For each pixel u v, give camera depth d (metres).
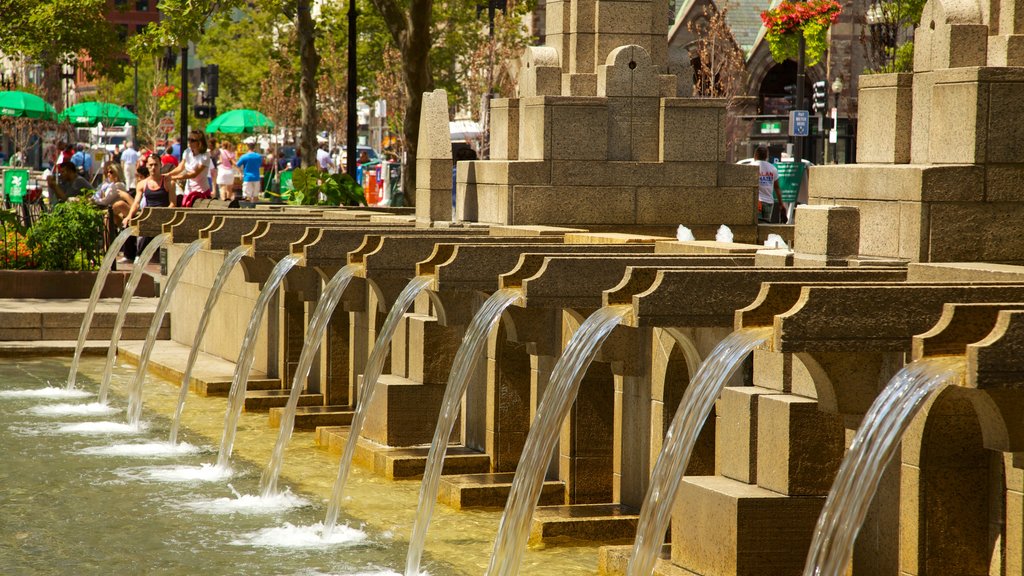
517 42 70.62
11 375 23.72
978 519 10.22
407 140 32.28
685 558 11.61
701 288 10.50
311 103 45.44
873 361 9.99
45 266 29.36
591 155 19.77
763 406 11.20
